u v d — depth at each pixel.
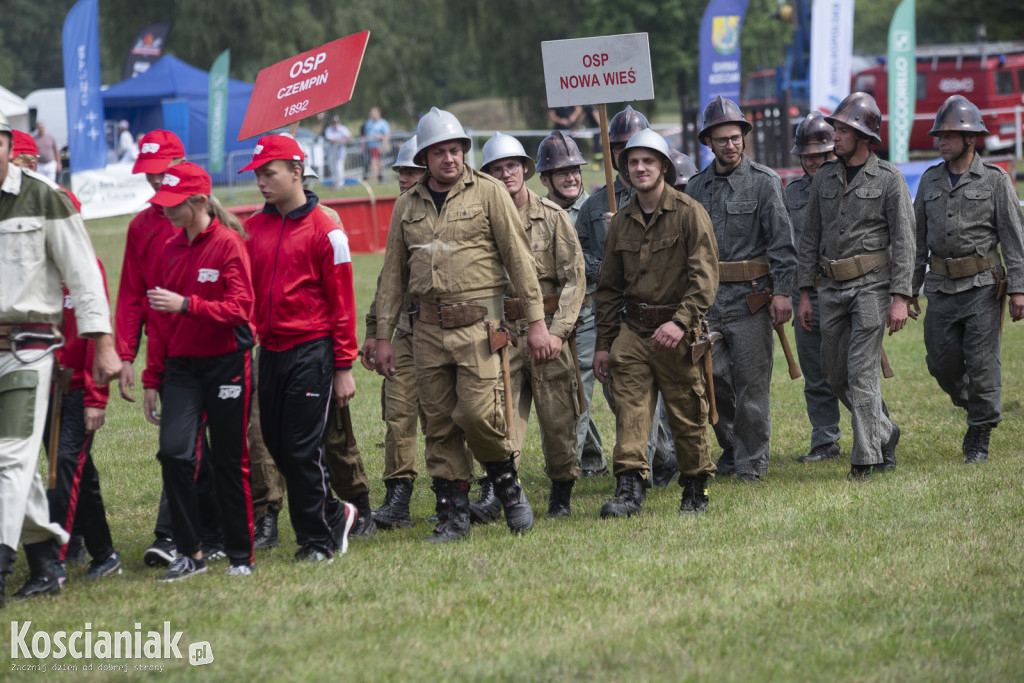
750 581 12.84
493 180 15.34
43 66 187.88
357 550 14.99
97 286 13.09
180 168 13.19
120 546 15.77
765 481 18.91
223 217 13.72
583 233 19.78
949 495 16.61
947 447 20.81
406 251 15.52
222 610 12.37
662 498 18.02
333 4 140.62
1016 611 11.66
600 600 12.38
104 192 55.38
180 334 13.40
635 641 11.05
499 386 15.23
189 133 93.75
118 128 93.19
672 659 10.60
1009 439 20.95
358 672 10.47
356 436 23.28
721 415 19.70
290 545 15.62
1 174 12.76
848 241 18.83
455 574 13.48
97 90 54.59
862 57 100.12
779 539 14.66
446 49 144.88
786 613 11.77
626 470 16.36
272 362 14.13
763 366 19.02
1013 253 19.34
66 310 13.77
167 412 13.51
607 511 16.28
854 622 11.50
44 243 12.97
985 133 19.56
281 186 14.01
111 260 61.50
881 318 18.70
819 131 21.92
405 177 18.59
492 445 15.30
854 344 18.73
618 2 115.88
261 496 15.62
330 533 14.48
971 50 83.56
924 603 11.96
